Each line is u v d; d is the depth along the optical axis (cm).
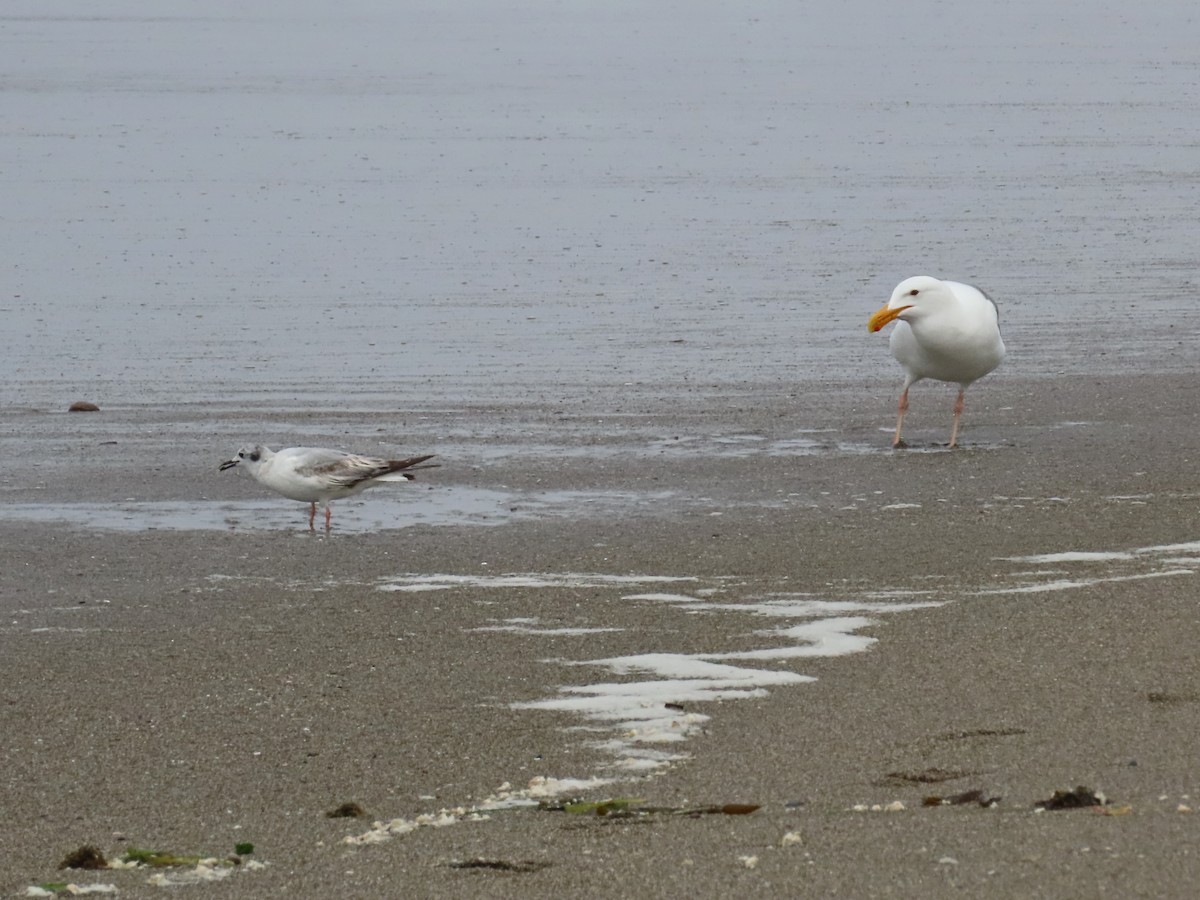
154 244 3061
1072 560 1303
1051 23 8919
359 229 3212
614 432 1839
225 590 1288
